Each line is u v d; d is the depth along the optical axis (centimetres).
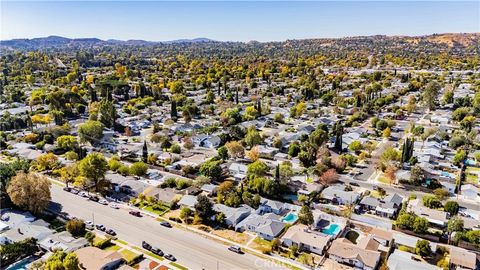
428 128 15038
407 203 8669
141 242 7081
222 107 19812
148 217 8144
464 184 9956
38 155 11825
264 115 18475
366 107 18500
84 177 9381
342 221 7931
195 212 8100
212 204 8181
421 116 18062
